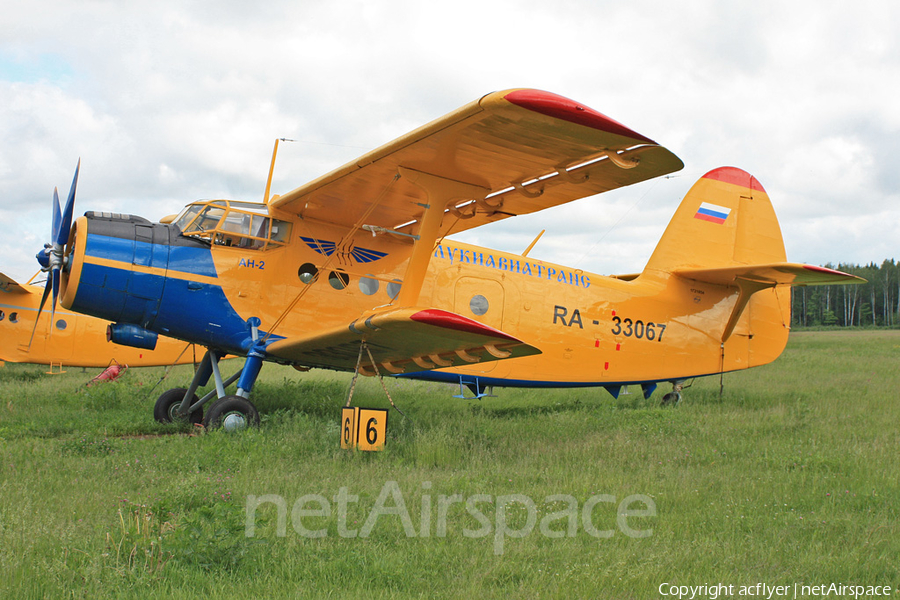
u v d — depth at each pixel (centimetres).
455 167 705
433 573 334
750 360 1192
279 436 683
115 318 796
